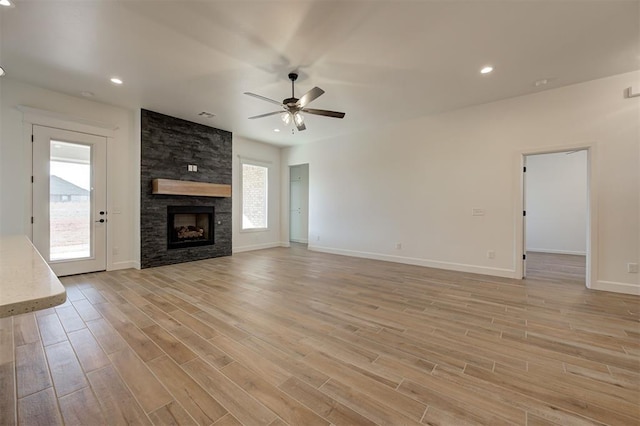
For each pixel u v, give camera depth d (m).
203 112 4.64
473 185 4.37
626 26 2.41
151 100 4.12
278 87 3.64
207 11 2.24
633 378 1.68
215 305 2.88
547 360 1.88
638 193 3.26
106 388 1.57
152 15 2.29
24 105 3.53
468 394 1.53
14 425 1.30
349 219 6.00
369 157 5.66
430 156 4.81
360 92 3.81
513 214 4.04
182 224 5.57
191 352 1.96
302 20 2.35
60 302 0.72
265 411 1.40
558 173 6.73
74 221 4.02
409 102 4.18
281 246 7.38
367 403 1.46
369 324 2.44
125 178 4.51
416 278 4.02
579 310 2.77
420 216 4.95
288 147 7.27
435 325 2.42
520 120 3.96
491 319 2.55
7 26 2.41
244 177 6.61
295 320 2.52
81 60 2.99
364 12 2.24
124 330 2.29
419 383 1.63
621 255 3.34
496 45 2.71
